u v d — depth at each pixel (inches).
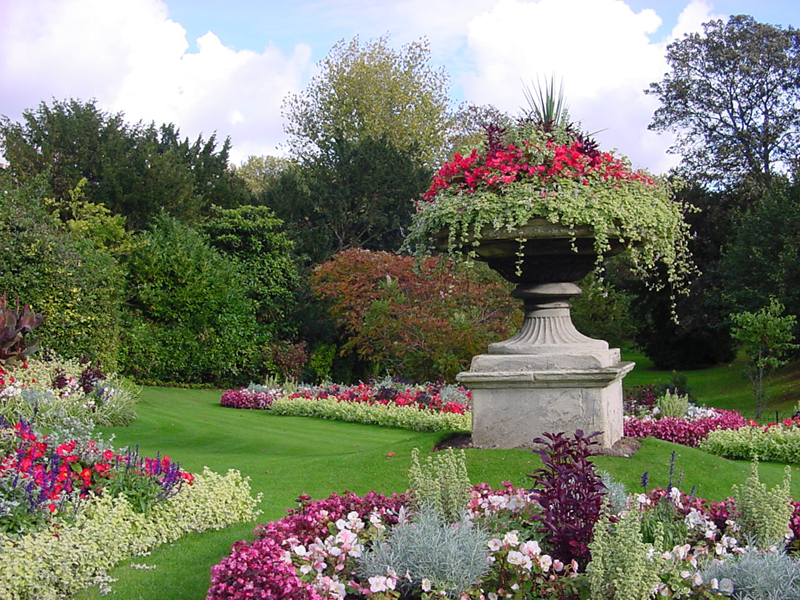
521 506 167.3
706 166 1159.0
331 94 1275.8
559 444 153.2
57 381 434.3
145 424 434.0
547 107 268.2
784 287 751.1
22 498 184.9
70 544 171.0
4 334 299.0
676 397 432.1
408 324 571.8
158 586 169.9
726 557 145.7
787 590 133.2
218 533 213.2
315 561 146.0
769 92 1121.4
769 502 161.0
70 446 213.0
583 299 915.4
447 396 506.3
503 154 244.2
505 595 134.0
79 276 537.6
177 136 1133.1
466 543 140.2
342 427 468.4
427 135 1259.2
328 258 872.3
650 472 241.1
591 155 249.0
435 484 169.5
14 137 874.8
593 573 124.2
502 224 235.0
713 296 900.6
